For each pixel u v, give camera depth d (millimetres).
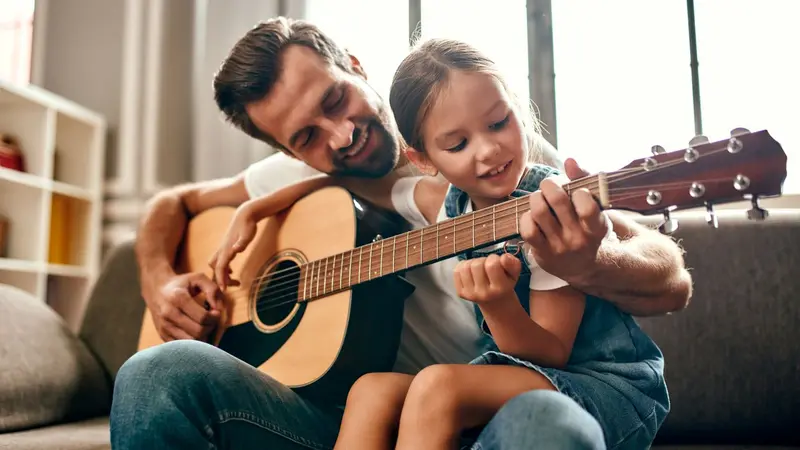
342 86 1158
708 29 2072
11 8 2846
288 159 1427
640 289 839
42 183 2252
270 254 1198
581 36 2213
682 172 679
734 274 1298
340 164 1172
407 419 738
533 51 2229
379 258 987
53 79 2631
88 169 2465
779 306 1262
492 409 760
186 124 2461
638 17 2160
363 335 1027
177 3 2514
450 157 934
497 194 915
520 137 925
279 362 1073
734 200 661
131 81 2518
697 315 1291
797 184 1899
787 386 1228
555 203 720
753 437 1242
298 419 898
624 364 862
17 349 1238
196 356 792
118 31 2584
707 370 1265
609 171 724
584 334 888
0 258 2215
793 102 1979
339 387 1026
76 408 1305
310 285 1083
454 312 1117
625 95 2156
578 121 2197
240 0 2480
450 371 756
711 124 2051
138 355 781
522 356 808
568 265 773
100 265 2455
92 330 1500
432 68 939
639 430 813
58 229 2414
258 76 1155
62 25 2654
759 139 642
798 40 1987
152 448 715
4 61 2799
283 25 1199
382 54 2467
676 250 916
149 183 2455
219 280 1198
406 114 971
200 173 2393
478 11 2346
